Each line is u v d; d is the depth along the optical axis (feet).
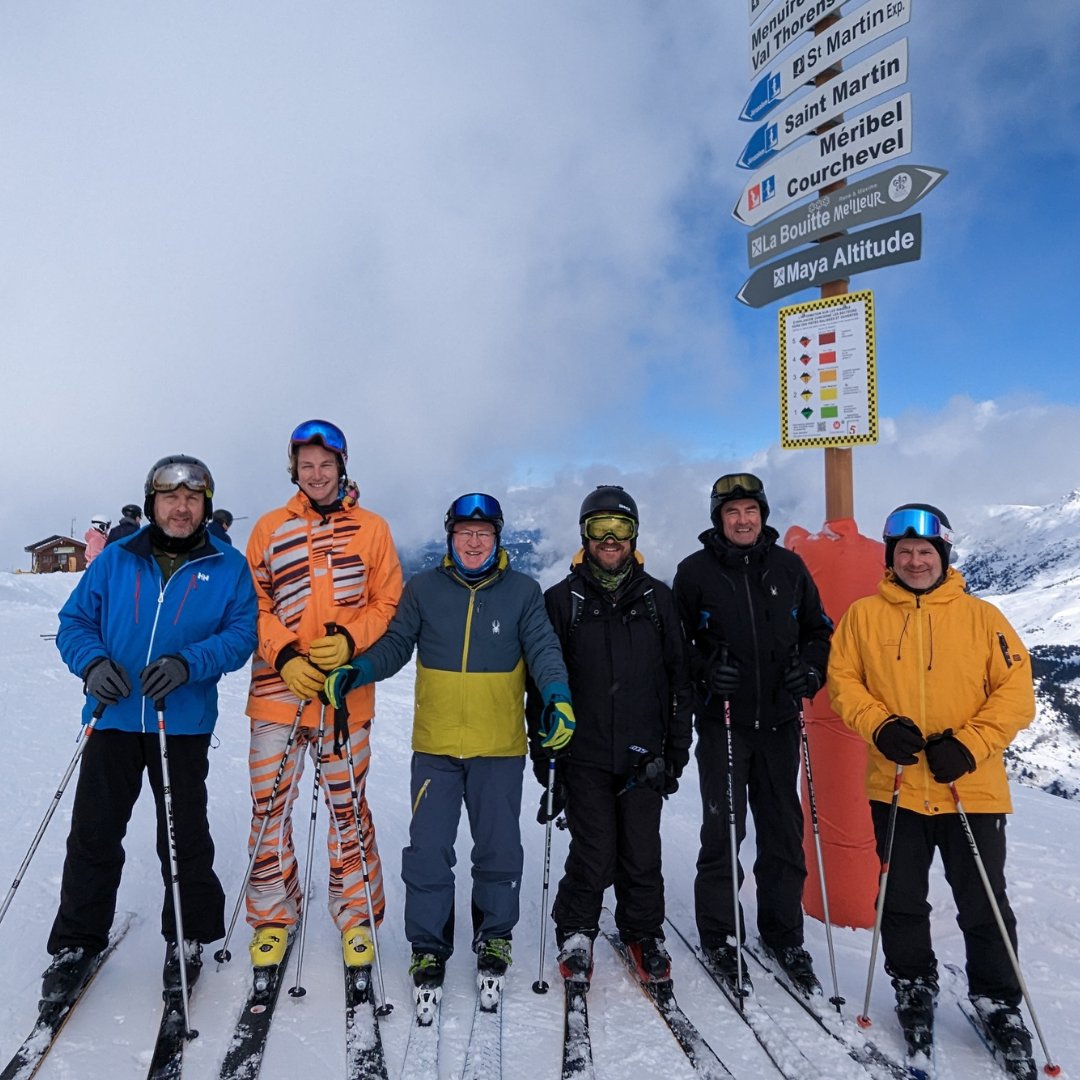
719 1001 9.69
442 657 9.99
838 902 12.10
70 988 8.72
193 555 9.52
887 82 12.21
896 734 8.70
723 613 10.62
